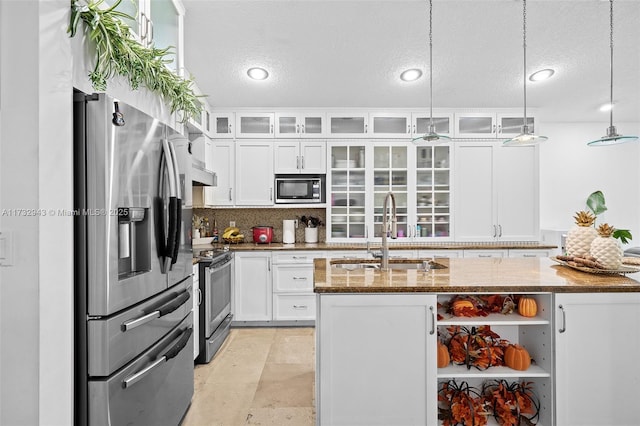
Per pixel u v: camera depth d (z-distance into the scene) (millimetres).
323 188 3957
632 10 2211
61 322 1119
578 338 1623
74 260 1219
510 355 1725
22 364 1022
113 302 1249
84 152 1217
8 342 1021
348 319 1615
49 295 1066
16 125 1020
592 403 1618
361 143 3926
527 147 3938
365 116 3924
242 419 1979
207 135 3707
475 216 3922
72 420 1180
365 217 3926
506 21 2336
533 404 1776
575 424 1626
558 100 3727
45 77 1052
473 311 1758
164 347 1608
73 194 1207
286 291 3648
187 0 2123
